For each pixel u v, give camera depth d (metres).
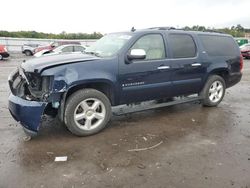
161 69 5.75
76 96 4.77
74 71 4.69
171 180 3.55
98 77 4.89
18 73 5.26
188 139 4.91
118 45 5.46
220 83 7.05
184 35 6.31
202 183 3.49
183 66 6.14
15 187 3.38
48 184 3.45
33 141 4.72
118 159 4.11
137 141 4.79
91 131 5.00
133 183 3.48
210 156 4.23
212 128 5.50
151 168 3.85
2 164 3.91
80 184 3.45
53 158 4.12
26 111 4.51
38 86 4.69
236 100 8.02
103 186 3.41
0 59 24.08
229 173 3.73
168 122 5.83
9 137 4.86
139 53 5.20
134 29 6.12
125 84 5.31
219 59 6.88
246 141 4.85
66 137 4.91
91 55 5.34
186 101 6.56
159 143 4.71
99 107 5.11
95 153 4.30
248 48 26.12
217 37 7.03
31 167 3.85
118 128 5.41
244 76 13.52
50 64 4.64
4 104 7.07
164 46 5.90
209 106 7.08
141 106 5.91
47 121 5.67
